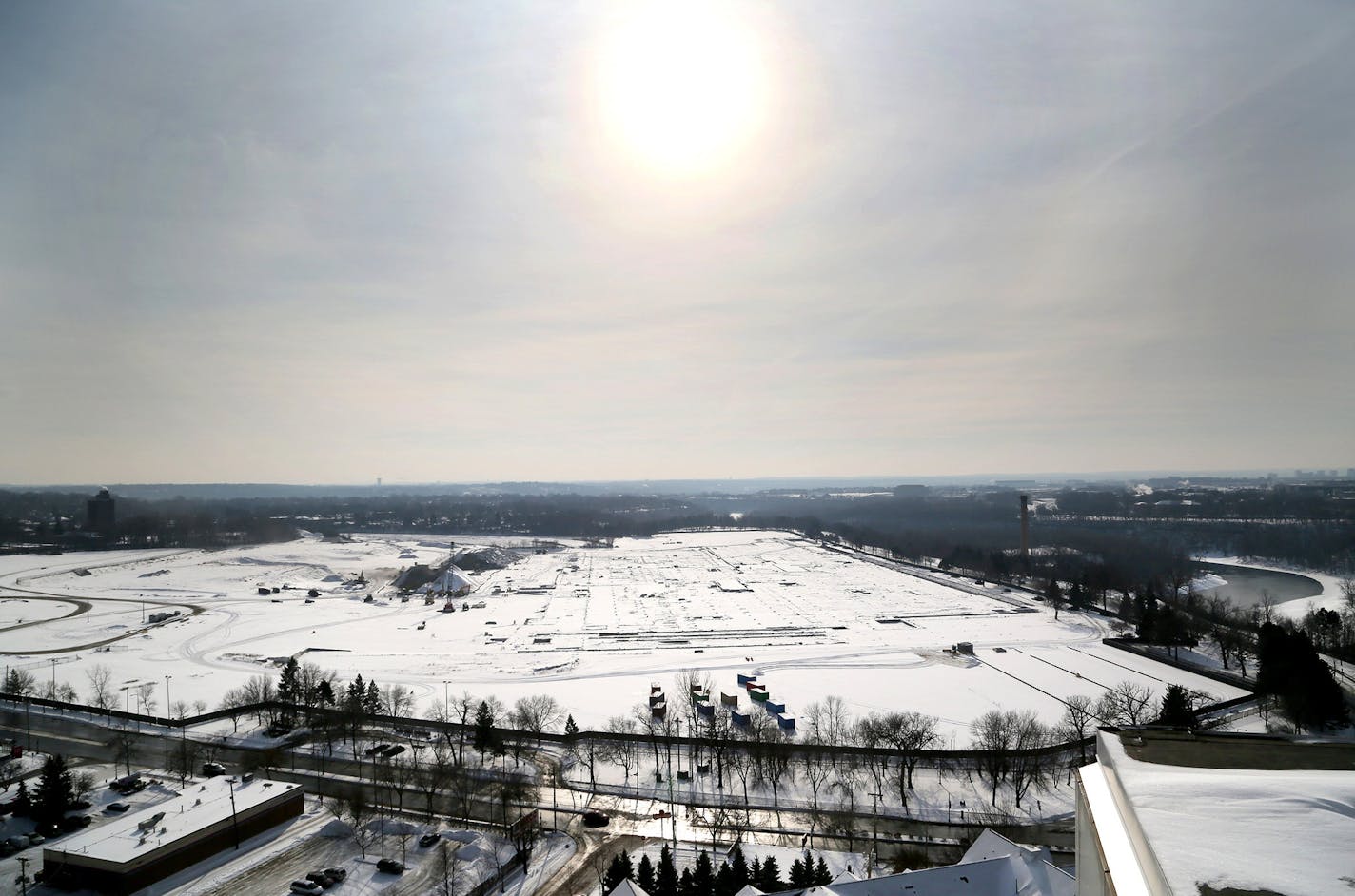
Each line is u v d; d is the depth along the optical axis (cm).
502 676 19800
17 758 13938
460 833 11075
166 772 13400
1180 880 3228
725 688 18788
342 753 14600
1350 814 3638
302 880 9744
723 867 9150
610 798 12556
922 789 12731
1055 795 12544
